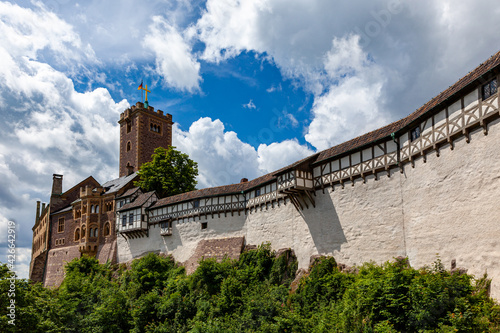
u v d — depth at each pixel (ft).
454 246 65.57
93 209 189.88
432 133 71.61
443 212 68.54
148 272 130.31
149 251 158.40
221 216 135.03
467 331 51.44
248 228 126.31
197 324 91.50
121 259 171.12
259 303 88.94
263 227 120.16
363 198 88.58
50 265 205.05
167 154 190.80
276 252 112.16
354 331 62.49
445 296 57.16
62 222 207.10
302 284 92.68
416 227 74.79
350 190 92.32
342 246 92.38
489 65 60.95
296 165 100.27
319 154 104.78
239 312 93.97
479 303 55.26
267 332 79.71
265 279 107.14
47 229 215.92
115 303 108.78
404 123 81.56
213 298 104.22
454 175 66.69
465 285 58.44
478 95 61.82
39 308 83.46
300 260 104.27
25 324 76.18
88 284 125.90
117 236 176.04
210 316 97.19
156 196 168.45
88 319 103.50
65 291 116.67
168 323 100.27
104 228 185.47
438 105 68.85
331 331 68.39
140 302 108.27
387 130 85.76
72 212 200.23
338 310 73.46
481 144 61.62
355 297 70.08
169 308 103.04
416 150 75.72
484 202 60.39
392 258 79.66
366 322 62.95
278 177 106.42
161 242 154.10
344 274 85.35
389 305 61.52
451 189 67.10
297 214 107.86
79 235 190.90
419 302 58.39
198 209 141.59
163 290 117.29
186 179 190.60
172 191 184.55
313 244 100.73
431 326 55.36
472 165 63.10
